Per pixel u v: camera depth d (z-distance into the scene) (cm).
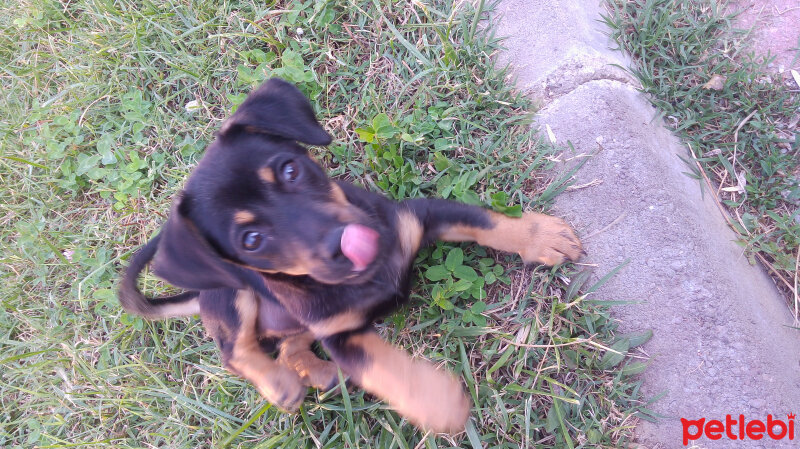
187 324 56
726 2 55
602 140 51
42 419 56
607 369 47
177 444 52
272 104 42
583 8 56
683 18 55
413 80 56
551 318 47
